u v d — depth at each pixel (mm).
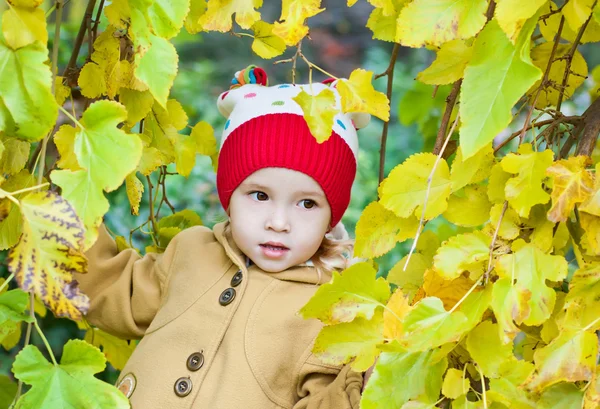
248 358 1297
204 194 2541
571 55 1095
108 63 1166
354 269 904
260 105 1326
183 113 1367
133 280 1463
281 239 1310
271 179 1286
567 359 847
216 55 3758
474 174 961
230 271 1405
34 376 836
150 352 1361
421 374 912
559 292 997
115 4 1037
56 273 781
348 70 4379
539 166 869
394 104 3350
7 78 793
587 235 892
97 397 846
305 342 1320
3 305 869
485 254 902
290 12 888
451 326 845
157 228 1587
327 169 1294
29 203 781
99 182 839
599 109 1052
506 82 794
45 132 810
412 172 935
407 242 2471
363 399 900
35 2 787
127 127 1321
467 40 1014
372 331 937
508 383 895
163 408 1295
